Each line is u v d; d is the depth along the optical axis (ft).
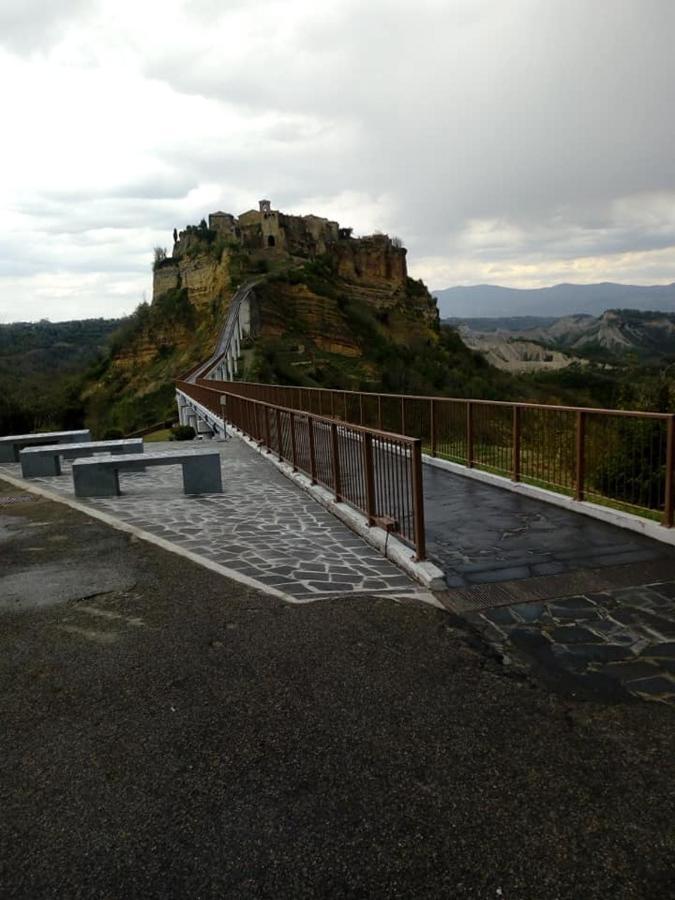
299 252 470.80
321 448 30.22
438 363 378.32
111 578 18.71
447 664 12.56
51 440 52.65
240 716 10.96
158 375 362.12
